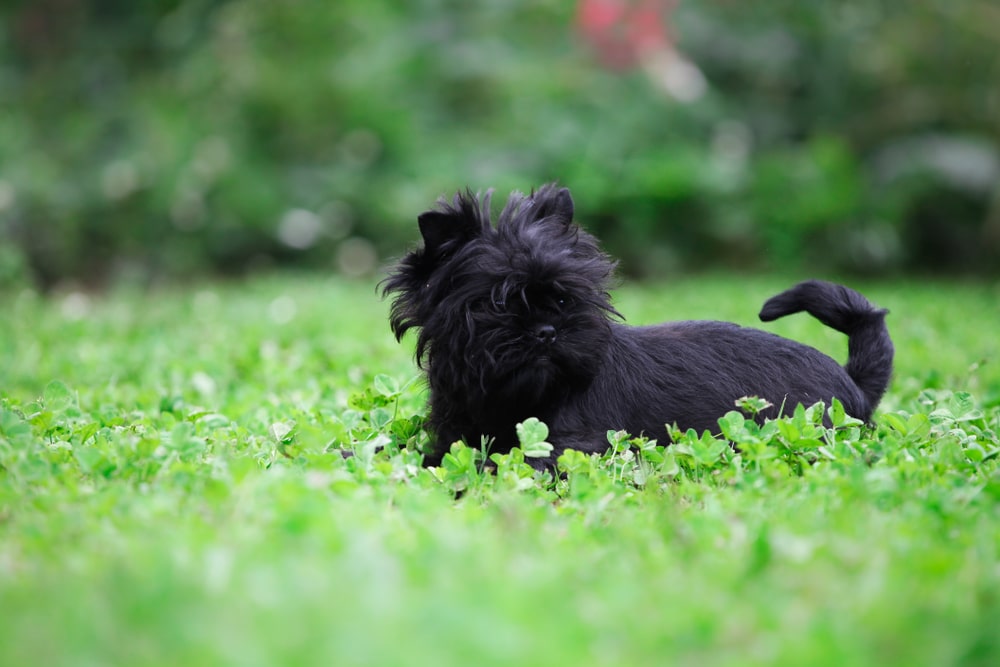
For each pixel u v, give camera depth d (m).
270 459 7.38
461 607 4.41
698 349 8.20
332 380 10.71
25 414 8.36
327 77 25.88
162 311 17.69
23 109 27.41
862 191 24.45
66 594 4.57
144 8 29.05
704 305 17.58
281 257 26.05
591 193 24.00
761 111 26.69
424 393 9.22
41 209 24.59
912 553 5.18
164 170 25.05
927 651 4.23
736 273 24.86
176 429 7.04
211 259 25.73
